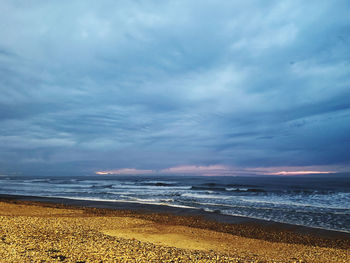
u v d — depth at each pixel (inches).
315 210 846.5
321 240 498.6
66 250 299.3
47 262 249.1
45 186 2352.4
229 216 740.7
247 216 740.7
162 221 661.9
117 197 1284.4
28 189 1905.8
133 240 413.4
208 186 2415.1
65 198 1206.9
